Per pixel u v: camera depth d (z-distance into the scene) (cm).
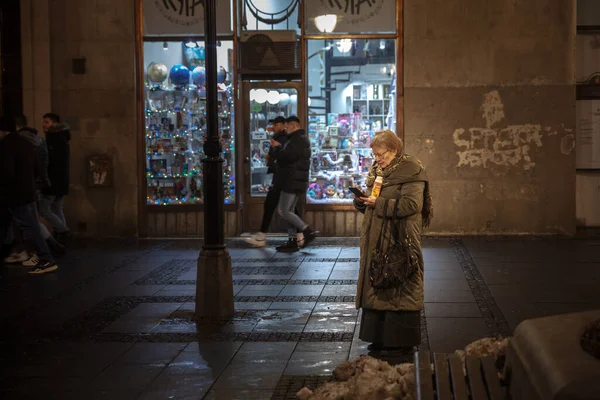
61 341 662
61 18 1270
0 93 1278
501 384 371
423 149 1244
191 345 640
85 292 864
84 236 1286
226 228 1278
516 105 1229
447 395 362
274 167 1161
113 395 518
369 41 1256
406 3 1235
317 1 1257
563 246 1126
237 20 1258
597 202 1286
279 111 1283
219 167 738
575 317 364
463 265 984
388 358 586
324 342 642
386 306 588
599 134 1280
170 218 1283
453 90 1234
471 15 1226
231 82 1266
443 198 1243
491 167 1234
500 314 728
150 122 1284
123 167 1277
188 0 1269
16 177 962
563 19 1219
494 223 1240
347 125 1273
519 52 1225
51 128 1163
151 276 952
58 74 1275
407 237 588
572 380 287
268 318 729
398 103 1246
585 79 1280
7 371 577
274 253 1118
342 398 448
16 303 814
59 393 525
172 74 1277
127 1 1264
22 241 1089
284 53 1259
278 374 556
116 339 665
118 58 1269
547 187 1234
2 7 1272
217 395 513
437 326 688
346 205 1269
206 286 733
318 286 874
